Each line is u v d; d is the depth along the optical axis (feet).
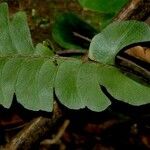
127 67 1.11
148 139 1.43
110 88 0.93
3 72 0.98
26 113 1.17
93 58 0.96
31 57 0.99
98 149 1.42
